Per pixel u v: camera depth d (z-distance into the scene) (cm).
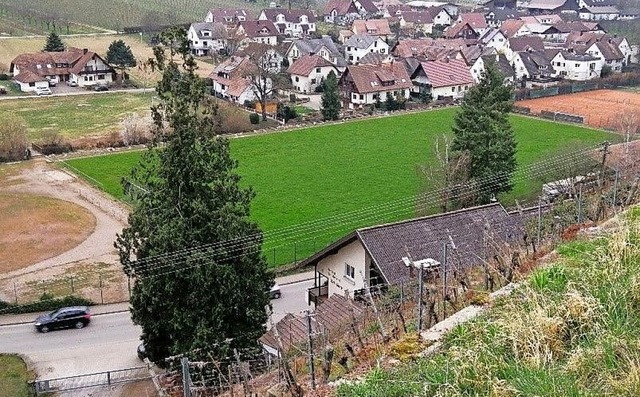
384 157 5881
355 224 4325
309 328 1484
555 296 1084
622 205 2047
